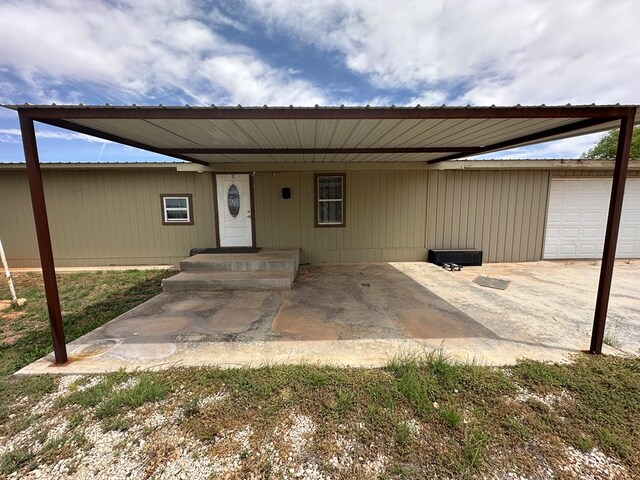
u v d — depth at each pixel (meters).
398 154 5.72
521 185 7.26
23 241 7.31
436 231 7.32
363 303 4.50
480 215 7.31
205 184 7.13
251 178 7.07
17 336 3.58
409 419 2.07
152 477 1.68
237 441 1.91
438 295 4.87
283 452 1.83
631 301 4.54
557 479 1.64
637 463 1.73
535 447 1.84
